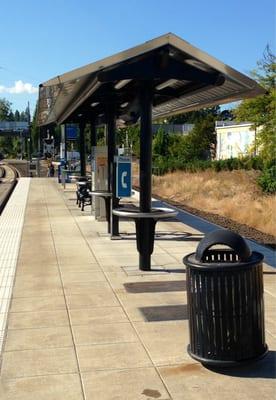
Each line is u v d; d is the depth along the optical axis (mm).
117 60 7305
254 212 15500
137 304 6602
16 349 5191
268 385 4316
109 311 6332
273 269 8398
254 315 4555
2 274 8297
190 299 4660
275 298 6750
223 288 4465
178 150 53781
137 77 7703
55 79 7352
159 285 7527
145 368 4703
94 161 14195
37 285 7602
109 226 12102
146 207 8352
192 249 10344
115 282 7723
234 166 32750
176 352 5043
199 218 15078
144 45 7270
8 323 5961
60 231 12594
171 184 28438
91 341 5367
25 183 31016
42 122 18828
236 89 8406
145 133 8289
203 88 8508
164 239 11531
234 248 4559
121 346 5223
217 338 4516
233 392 4219
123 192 9773
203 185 25781
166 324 5840
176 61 7738
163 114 12703
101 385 4402
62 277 8062
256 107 28266
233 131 52469
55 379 4531
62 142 32469
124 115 12789
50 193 23594
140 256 8453
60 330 5703
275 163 26484
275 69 28016
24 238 11664
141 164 8344
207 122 55812
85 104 12422
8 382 4488
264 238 12086
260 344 4645
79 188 17469
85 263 9039
